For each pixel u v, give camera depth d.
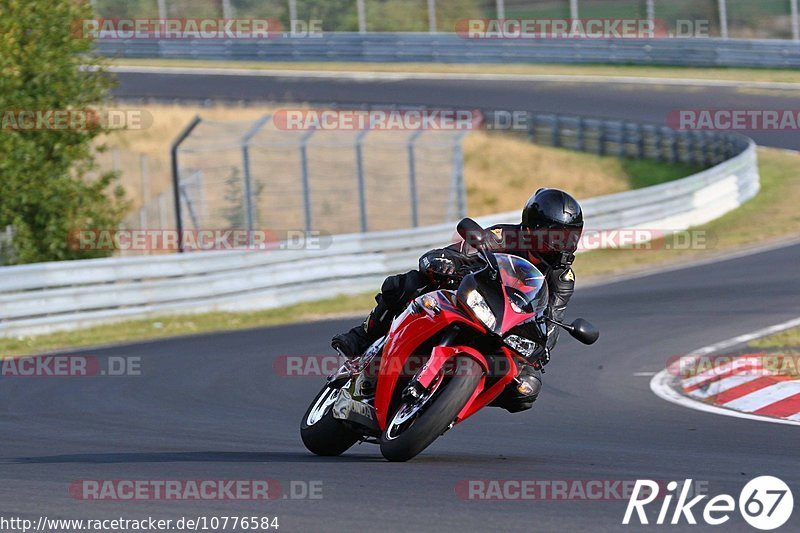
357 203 95.19
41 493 18.91
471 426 29.59
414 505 17.52
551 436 27.59
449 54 150.50
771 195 92.88
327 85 140.12
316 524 16.27
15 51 64.81
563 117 117.06
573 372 39.38
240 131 111.38
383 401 21.41
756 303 53.22
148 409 32.66
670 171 108.25
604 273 68.19
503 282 20.88
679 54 141.88
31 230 67.69
